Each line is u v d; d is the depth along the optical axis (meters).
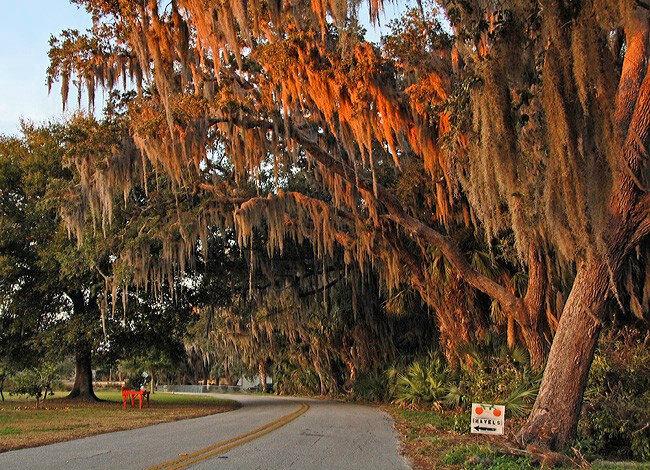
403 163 21.00
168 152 16.64
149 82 15.19
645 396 11.19
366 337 28.33
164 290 24.48
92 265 20.50
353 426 13.55
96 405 22.92
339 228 22.67
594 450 10.07
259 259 25.19
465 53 13.74
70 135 18.97
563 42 9.42
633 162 9.11
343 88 15.87
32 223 23.41
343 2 13.35
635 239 9.17
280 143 19.02
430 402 19.88
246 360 44.47
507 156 10.38
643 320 14.16
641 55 9.60
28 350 25.05
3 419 14.79
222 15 14.11
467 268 16.78
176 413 17.75
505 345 18.30
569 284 16.06
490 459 8.41
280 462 7.86
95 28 17.12
